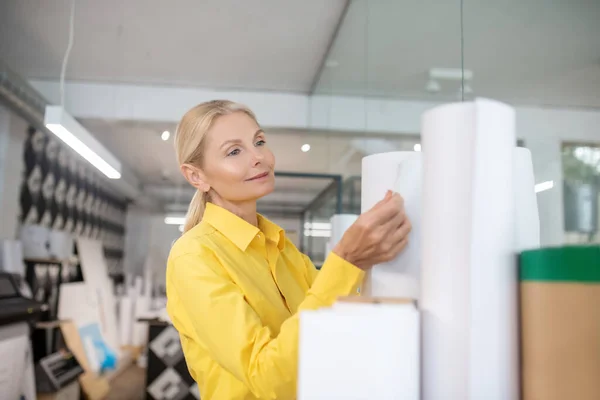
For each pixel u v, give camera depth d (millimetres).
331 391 488
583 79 1317
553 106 1447
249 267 955
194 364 951
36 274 5652
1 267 4434
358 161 3428
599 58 1253
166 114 5484
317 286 655
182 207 11008
